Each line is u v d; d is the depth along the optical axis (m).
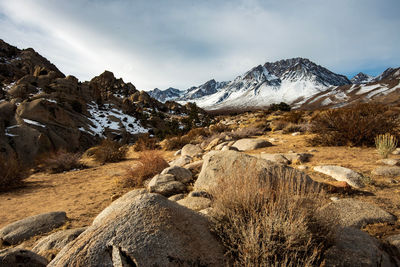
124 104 59.28
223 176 2.97
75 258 1.61
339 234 2.09
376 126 7.09
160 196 2.24
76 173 9.96
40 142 17.50
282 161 6.08
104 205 5.05
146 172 6.80
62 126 23.44
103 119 41.66
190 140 14.85
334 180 4.26
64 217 4.25
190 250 1.74
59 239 2.94
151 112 73.44
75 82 47.09
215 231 2.06
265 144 9.15
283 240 1.85
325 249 1.92
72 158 11.65
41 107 21.98
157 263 1.57
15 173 7.86
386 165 4.95
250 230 1.86
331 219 2.09
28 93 38.62
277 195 2.26
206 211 2.63
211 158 4.88
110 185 6.92
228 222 2.12
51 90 37.28
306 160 6.13
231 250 1.87
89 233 1.83
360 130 7.21
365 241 2.07
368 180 3.97
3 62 63.56
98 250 1.64
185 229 1.90
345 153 6.49
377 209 2.86
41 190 7.26
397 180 4.01
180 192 4.70
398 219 2.70
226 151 4.86
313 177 4.53
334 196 3.51
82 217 4.34
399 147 6.55
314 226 1.99
